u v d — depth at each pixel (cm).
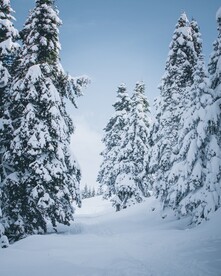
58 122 1745
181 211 2003
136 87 3744
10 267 998
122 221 2638
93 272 899
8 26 1731
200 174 1930
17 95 1698
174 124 2455
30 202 1639
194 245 1241
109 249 1258
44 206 1585
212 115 1909
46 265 1001
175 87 2541
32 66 1744
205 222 1734
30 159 1698
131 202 3309
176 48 2648
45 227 1700
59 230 2059
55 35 1945
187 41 2612
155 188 2616
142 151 3441
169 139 2470
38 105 1769
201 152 2005
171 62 2673
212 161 1884
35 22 1880
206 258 1005
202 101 1967
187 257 1040
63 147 1770
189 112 2072
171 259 1030
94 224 2742
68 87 1962
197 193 1922
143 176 3384
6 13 1834
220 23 2048
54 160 1720
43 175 1616
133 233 1920
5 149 1725
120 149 3619
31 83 1717
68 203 1797
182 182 2064
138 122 3478
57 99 1750
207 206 1794
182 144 2164
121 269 905
